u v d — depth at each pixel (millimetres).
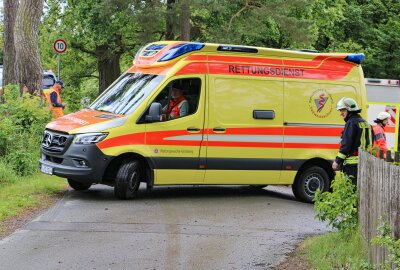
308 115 11719
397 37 32125
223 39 24750
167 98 10602
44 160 10633
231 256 7242
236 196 11797
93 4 26359
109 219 8945
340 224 7379
